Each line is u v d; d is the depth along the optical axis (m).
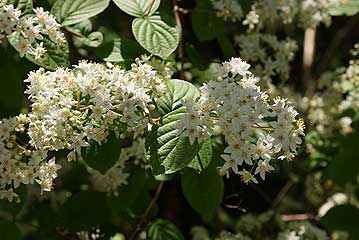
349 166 0.70
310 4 0.79
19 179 0.60
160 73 0.64
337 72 0.84
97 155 0.62
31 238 0.85
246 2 0.78
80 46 0.75
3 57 0.72
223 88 0.59
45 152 0.60
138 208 0.74
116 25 0.88
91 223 0.73
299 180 0.89
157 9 0.66
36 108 0.59
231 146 0.58
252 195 0.90
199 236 0.84
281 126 0.58
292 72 1.03
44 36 0.63
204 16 0.75
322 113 0.84
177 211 0.93
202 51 0.85
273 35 0.82
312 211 0.86
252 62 0.81
